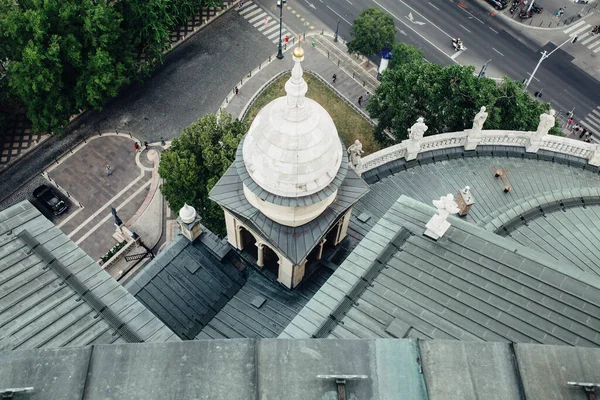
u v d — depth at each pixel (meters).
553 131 77.56
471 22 110.31
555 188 62.22
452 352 31.06
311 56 103.31
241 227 54.28
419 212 43.69
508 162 64.69
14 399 29.02
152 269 58.62
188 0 97.75
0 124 88.06
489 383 30.09
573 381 29.97
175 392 29.03
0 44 81.06
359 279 40.19
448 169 63.88
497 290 38.53
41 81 79.50
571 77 104.38
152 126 92.88
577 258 48.19
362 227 58.47
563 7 112.94
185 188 68.19
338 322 38.44
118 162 89.12
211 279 58.12
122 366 29.92
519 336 36.53
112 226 83.38
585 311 37.00
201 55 101.38
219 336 53.38
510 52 107.12
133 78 96.38
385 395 29.72
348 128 94.94
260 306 54.84
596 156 62.81
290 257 48.12
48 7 78.44
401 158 64.31
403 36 107.81
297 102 42.78
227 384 29.28
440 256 40.62
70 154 89.38
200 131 67.75
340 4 111.06
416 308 38.50
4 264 38.97
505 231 50.44
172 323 55.84
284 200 45.56
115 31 85.88
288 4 109.88
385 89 79.69
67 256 40.03
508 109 75.19
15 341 35.84
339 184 46.75
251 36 104.50
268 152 43.84
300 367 30.08
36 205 84.56
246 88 98.25
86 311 38.03
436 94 75.50
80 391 29.16
